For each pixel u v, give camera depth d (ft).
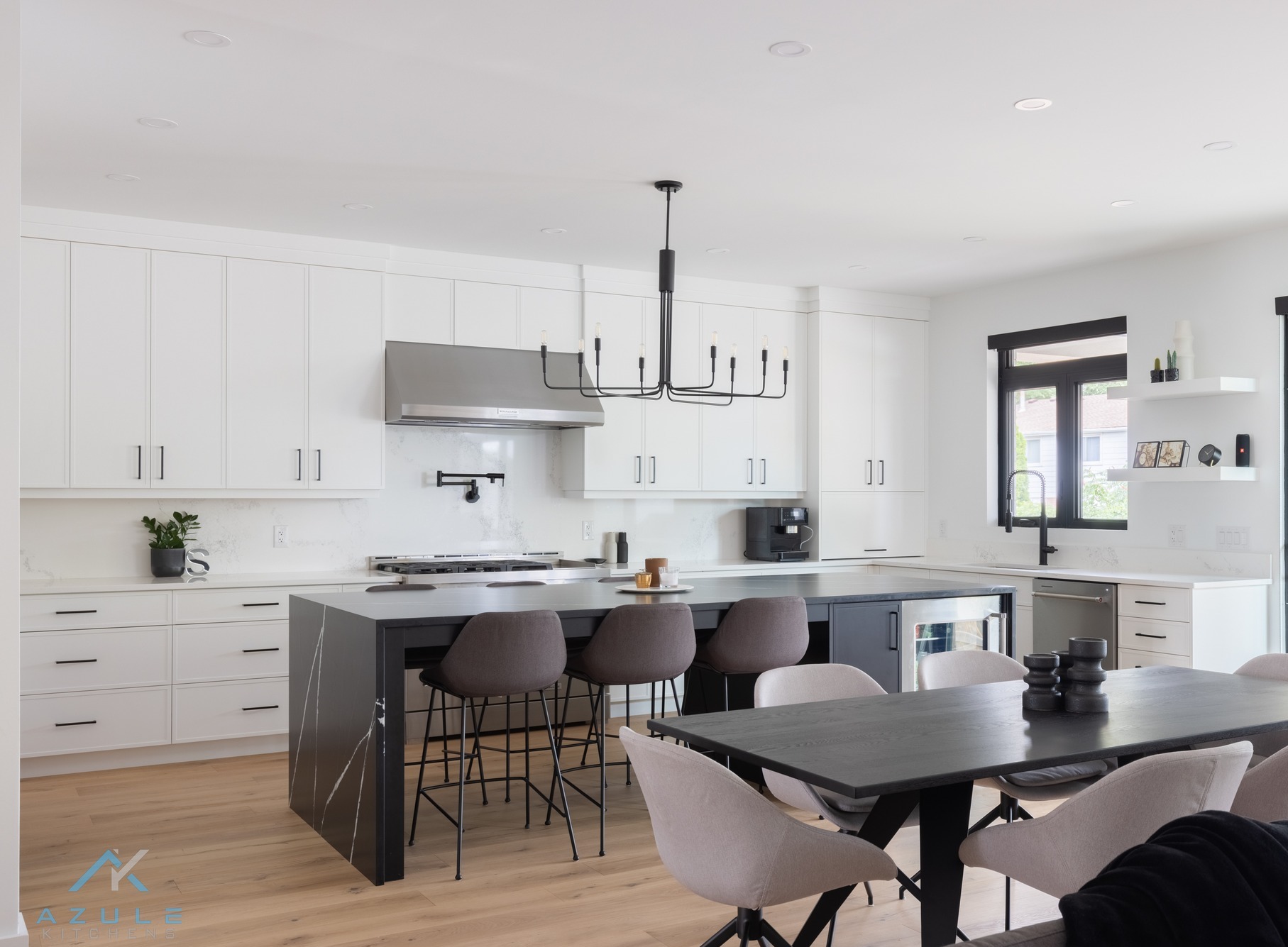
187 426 17.66
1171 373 18.93
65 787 15.52
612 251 19.74
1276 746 10.64
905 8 9.95
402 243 19.12
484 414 19.03
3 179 8.93
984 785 10.07
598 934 10.28
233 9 9.98
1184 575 18.83
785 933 10.39
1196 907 4.61
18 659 9.05
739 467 22.61
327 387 18.69
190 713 16.94
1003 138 13.51
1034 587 19.86
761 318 22.89
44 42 10.66
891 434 24.00
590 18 10.19
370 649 11.70
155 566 17.94
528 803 13.48
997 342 22.89
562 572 19.99
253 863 12.20
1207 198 16.11
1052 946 4.59
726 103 12.33
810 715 8.88
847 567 23.39
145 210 16.89
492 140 13.61
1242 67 11.27
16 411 9.02
